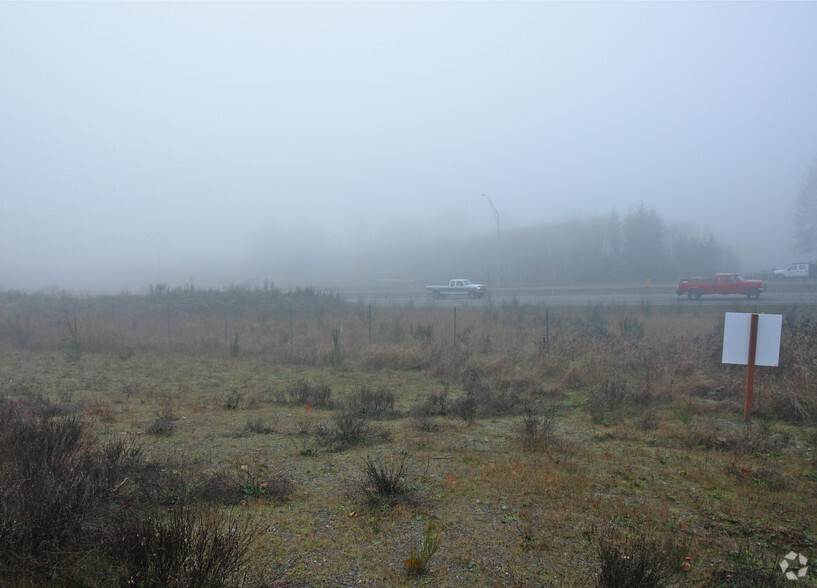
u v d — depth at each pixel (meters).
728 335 8.59
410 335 18.41
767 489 5.57
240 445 6.81
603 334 16.02
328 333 19.50
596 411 8.90
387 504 4.90
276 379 12.67
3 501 3.64
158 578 3.04
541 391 10.78
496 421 8.56
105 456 5.20
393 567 3.81
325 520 4.58
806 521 4.80
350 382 12.30
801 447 7.16
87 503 3.98
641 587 3.29
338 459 6.31
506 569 3.82
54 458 4.79
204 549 3.33
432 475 5.80
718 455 6.73
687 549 4.13
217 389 11.29
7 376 12.70
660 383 10.46
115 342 17.88
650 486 5.60
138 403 9.60
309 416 8.69
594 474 5.96
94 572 3.39
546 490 5.39
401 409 9.43
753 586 3.64
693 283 36.12
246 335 20.23
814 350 10.71
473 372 12.63
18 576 3.22
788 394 8.94
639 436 7.60
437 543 3.98
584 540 4.31
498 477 5.72
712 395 10.12
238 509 4.72
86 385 11.49
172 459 5.99
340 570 3.75
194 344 17.41
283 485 5.26
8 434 5.58
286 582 3.53
